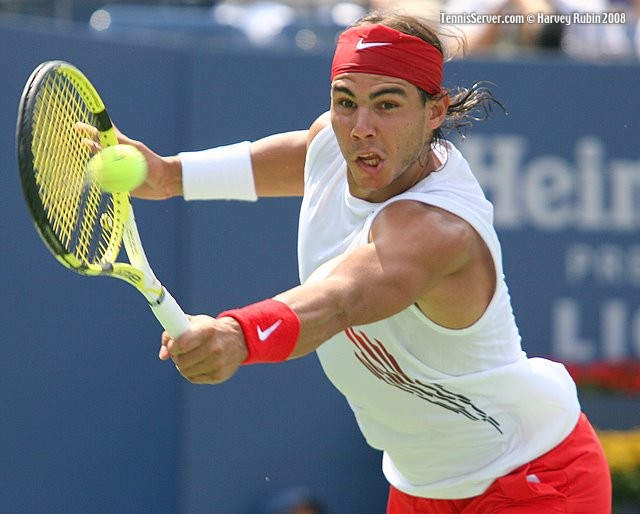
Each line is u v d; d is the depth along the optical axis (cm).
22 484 2075
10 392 2055
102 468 2155
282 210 2256
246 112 2238
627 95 2409
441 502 1230
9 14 2597
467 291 1023
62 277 2108
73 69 964
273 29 2661
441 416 1145
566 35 2705
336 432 2294
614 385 2378
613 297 2414
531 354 2378
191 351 852
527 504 1181
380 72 978
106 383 2156
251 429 2248
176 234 2206
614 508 2295
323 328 904
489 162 2352
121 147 938
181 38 2564
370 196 1046
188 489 2217
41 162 909
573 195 2394
